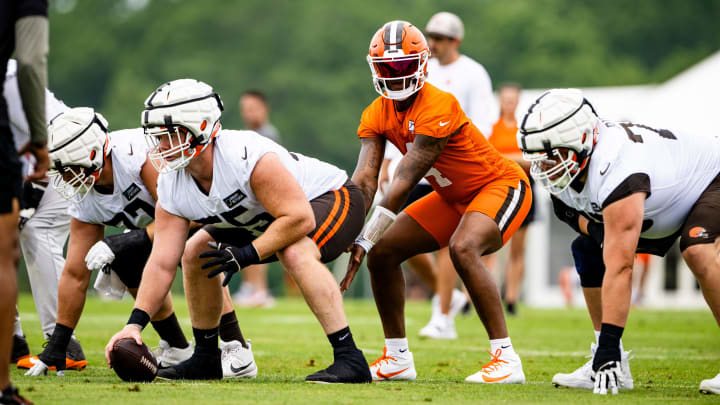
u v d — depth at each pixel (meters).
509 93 37.06
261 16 148.38
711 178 17.06
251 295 47.25
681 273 66.88
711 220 16.59
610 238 16.08
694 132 17.44
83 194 17.92
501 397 15.36
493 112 29.12
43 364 17.89
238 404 13.80
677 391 16.81
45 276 20.31
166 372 17.48
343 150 132.50
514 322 36.16
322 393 15.20
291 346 25.39
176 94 15.66
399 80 17.91
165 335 19.50
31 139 13.28
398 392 15.64
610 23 166.12
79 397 14.27
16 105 17.81
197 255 17.36
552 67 145.38
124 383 16.28
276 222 16.03
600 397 15.53
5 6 13.01
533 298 66.81
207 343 17.78
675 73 146.25
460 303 30.00
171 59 146.00
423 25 149.62
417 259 28.88
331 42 142.50
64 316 18.12
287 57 145.00
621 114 67.56
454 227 19.41
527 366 21.39
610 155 16.09
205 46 148.00
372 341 27.06
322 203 17.23
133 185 17.92
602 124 16.55
